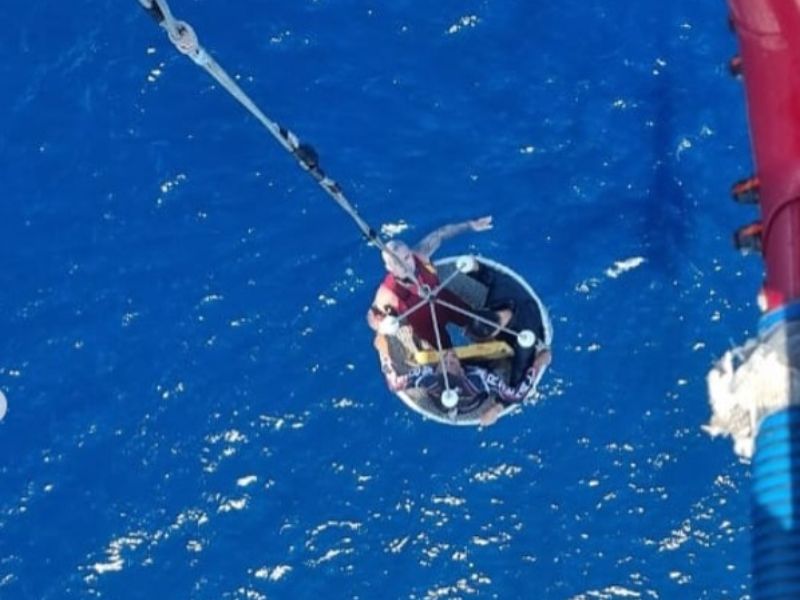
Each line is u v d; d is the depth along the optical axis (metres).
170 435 12.66
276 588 12.23
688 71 13.25
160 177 13.33
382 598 12.13
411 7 13.68
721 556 11.95
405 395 11.48
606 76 13.33
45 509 12.50
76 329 12.98
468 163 13.20
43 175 13.41
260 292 12.98
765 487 8.59
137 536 12.41
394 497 12.34
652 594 11.95
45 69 13.70
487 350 11.29
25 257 13.20
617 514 12.14
